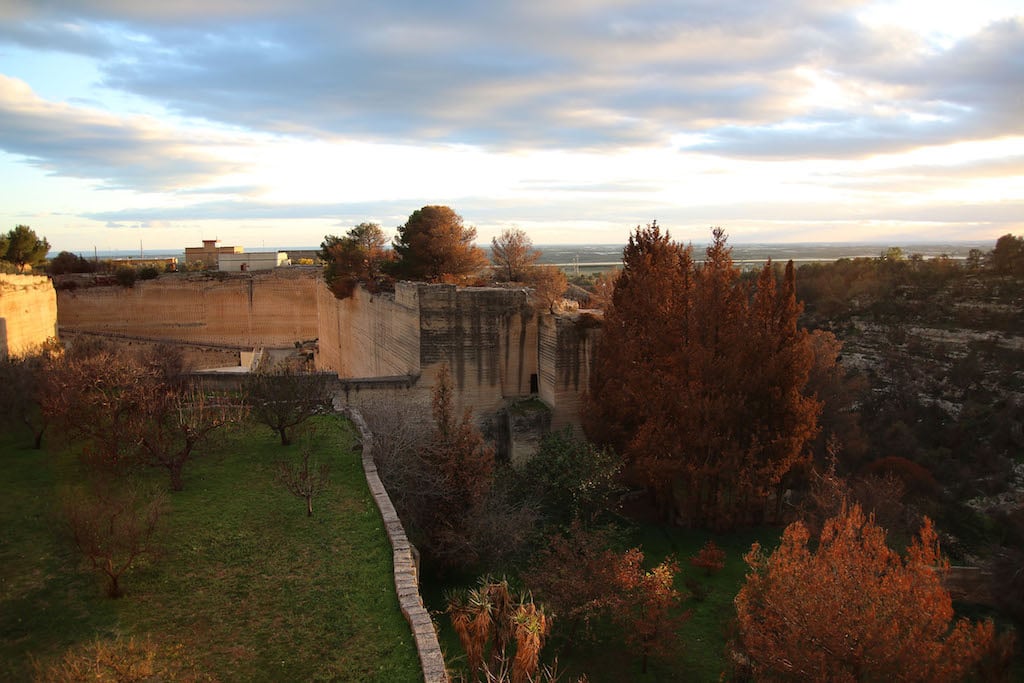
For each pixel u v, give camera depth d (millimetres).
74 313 65250
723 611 22906
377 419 26812
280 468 21719
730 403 28422
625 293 31828
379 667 12391
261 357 60344
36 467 21156
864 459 41312
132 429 21031
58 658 12117
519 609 13672
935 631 15375
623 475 30266
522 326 34938
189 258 82562
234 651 12734
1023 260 64250
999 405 47344
